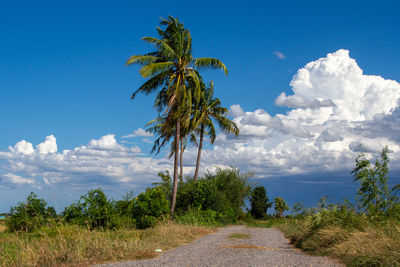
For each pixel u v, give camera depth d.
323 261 7.02
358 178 9.54
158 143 30.95
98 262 7.57
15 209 14.84
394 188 9.14
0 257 7.71
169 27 23.39
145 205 18.30
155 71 21.69
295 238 11.88
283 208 40.53
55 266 7.13
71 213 16.16
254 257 7.47
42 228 12.56
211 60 23.66
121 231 13.92
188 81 24.53
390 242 6.80
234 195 38.09
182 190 26.38
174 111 23.84
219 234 15.53
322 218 10.32
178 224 17.36
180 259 7.66
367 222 9.00
